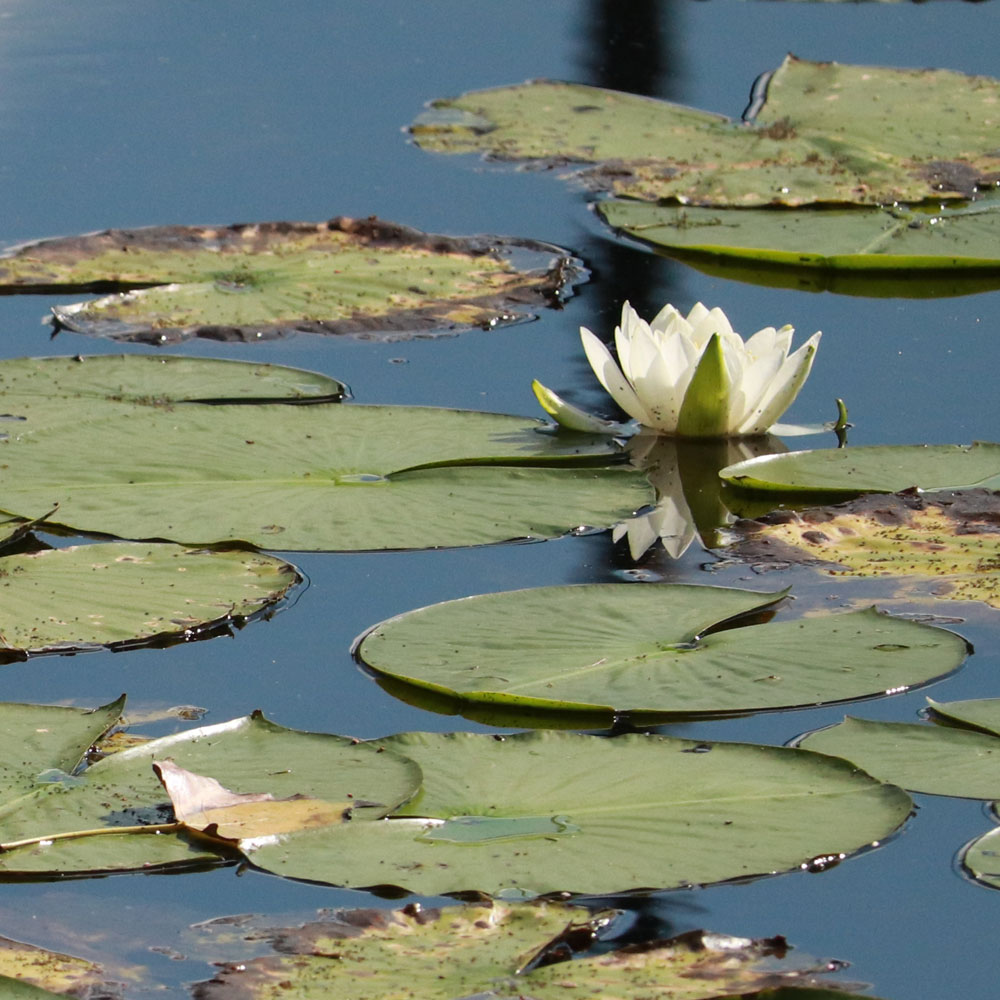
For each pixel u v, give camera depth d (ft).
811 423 22.17
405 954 10.09
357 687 14.60
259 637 15.67
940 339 25.80
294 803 12.03
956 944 10.52
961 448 20.53
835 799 12.17
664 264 30.04
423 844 11.48
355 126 39.60
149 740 13.46
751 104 41.06
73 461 19.99
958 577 16.72
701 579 16.90
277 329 25.94
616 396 22.18
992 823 12.01
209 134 38.55
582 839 11.57
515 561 17.49
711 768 12.69
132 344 25.25
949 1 54.08
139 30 48.62
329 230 31.24
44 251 29.60
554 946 10.38
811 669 14.53
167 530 18.01
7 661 15.02
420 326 26.25
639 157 36.83
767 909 10.87
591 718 13.88
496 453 20.53
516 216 32.86
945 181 34.86
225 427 21.33
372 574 17.19
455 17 51.44
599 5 53.88
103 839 11.61
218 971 9.96
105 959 10.18
